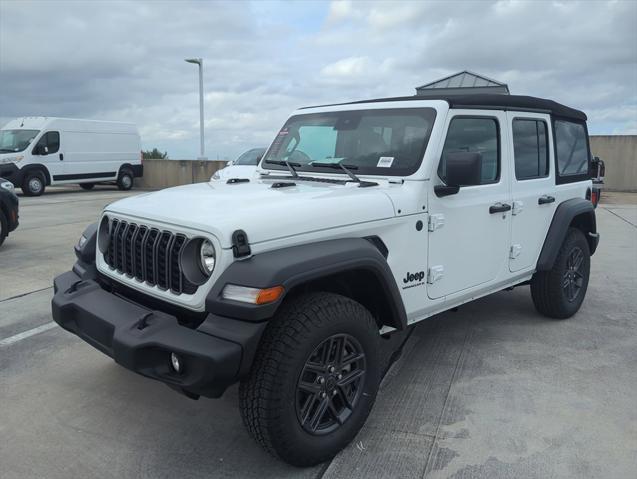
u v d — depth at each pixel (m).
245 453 2.92
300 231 2.71
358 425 2.92
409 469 2.76
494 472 2.73
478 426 3.16
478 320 5.01
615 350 4.29
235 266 2.48
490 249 3.95
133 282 2.97
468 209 3.68
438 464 2.80
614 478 2.68
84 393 3.57
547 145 4.56
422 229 3.35
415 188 3.32
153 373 2.53
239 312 2.40
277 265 2.47
